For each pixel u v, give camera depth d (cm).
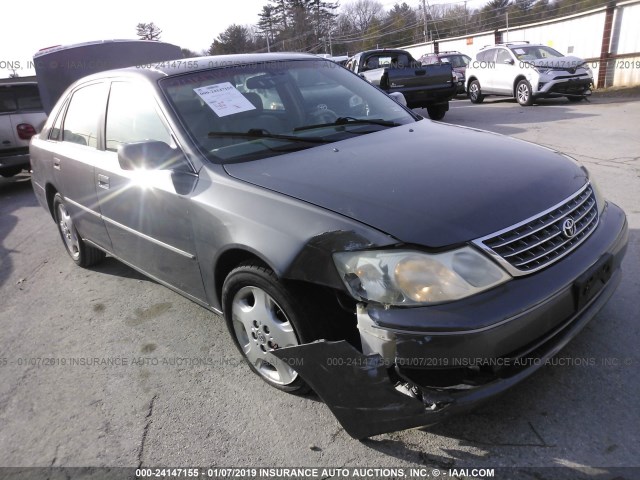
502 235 216
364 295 212
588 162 679
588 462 218
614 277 270
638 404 245
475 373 214
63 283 471
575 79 1271
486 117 1194
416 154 283
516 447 229
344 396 222
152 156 293
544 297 216
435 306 203
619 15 1573
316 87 376
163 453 251
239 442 252
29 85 950
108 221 377
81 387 310
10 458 260
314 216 232
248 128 321
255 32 6106
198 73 349
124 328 374
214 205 269
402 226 214
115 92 371
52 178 457
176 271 321
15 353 358
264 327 268
